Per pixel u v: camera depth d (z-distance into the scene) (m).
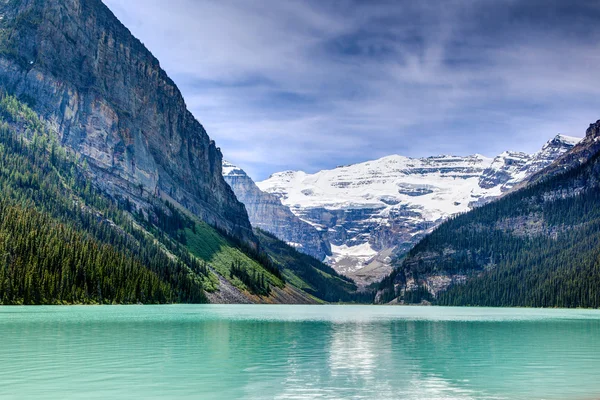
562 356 80.44
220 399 50.75
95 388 54.38
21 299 181.50
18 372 61.66
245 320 149.25
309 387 56.50
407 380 60.75
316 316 191.75
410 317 199.88
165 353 77.00
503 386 57.94
